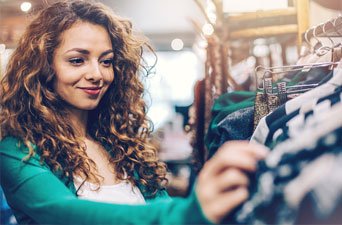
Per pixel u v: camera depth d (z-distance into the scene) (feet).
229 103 4.68
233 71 6.97
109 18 3.61
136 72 4.09
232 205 1.66
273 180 1.86
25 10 6.50
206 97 5.74
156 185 3.89
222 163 1.66
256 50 7.35
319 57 3.87
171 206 1.88
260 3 5.73
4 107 3.38
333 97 2.26
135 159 3.85
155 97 13.01
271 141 2.37
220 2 6.16
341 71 2.37
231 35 6.24
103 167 3.68
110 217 2.13
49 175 2.91
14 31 6.51
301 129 2.23
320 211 1.88
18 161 3.06
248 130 3.82
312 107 2.28
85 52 3.40
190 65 13.61
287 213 1.85
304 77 3.88
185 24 11.55
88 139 3.78
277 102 3.59
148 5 8.68
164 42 13.32
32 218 2.87
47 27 3.38
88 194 3.30
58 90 3.44
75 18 3.41
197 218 1.68
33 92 3.36
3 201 4.25
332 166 1.92
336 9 5.23
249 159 1.66
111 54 3.58
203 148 5.60
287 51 7.08
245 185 1.67
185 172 8.14
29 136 3.20
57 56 3.38
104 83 3.58
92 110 3.92
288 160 1.91
